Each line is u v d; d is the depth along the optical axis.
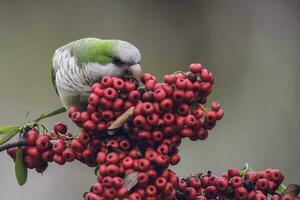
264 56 13.20
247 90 13.02
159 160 4.81
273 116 12.74
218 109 4.98
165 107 4.80
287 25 13.29
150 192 4.81
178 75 4.88
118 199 4.80
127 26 13.59
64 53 6.91
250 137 12.58
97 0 13.62
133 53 6.37
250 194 5.19
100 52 6.44
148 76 4.90
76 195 12.24
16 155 5.47
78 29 13.52
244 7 13.48
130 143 4.92
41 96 13.01
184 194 5.20
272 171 5.23
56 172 12.27
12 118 12.77
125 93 4.90
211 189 5.21
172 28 13.60
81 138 5.10
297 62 13.11
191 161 12.21
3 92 12.95
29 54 13.32
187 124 4.86
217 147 12.42
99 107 4.93
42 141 5.39
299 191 5.20
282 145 12.48
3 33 13.39
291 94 12.90
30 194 12.07
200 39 13.52
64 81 6.76
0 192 11.91
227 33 13.44
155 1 13.66
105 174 4.86
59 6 13.55
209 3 13.58
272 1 13.38
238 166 12.28
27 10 13.52
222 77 13.23
